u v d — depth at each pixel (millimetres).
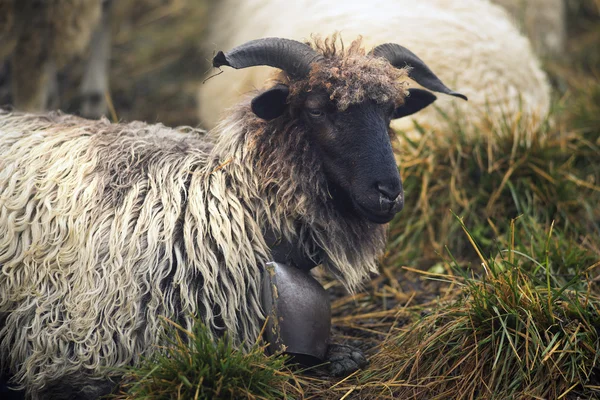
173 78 11117
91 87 9320
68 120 5844
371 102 4777
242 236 4934
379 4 8070
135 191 5012
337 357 5176
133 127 5621
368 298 6508
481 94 7691
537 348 4680
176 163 5195
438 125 7488
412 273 6789
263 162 5023
